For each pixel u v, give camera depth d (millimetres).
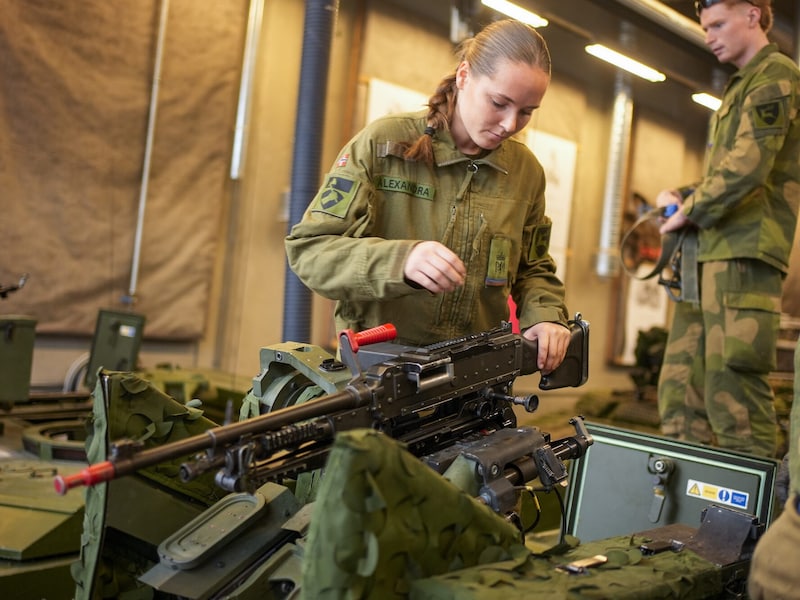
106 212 4648
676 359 2775
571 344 1806
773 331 2520
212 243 5086
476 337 1582
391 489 1121
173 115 4812
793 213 2580
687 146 7457
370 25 5141
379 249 1553
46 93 4367
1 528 1979
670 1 4969
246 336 5230
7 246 4336
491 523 1256
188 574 1385
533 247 2068
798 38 5055
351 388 1324
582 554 1413
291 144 5258
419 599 1140
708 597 1408
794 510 1152
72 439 3320
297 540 1389
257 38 5016
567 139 6281
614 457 2156
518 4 4293
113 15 4523
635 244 6965
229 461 1161
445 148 1856
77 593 1493
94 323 4684
